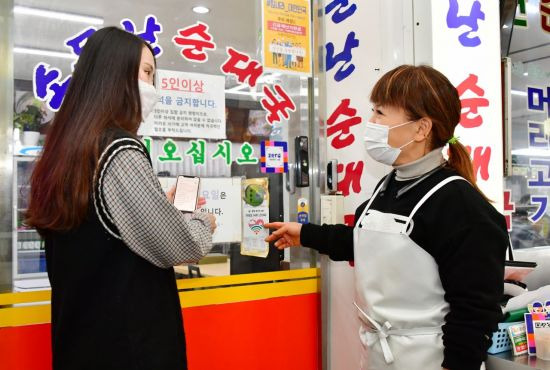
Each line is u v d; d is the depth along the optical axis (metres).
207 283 1.64
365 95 1.94
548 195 2.52
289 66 1.82
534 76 2.52
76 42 1.48
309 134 1.87
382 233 1.26
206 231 1.20
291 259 1.81
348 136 2.01
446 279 1.15
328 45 2.11
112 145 1.01
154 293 1.06
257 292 1.74
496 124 1.76
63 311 1.02
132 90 1.08
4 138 1.38
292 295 1.81
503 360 1.36
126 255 1.03
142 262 1.05
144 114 1.20
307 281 1.84
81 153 0.99
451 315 1.13
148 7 1.56
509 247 1.45
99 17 1.50
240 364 1.70
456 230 1.13
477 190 1.21
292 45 1.83
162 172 1.58
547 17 2.53
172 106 1.60
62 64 1.46
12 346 1.38
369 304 1.29
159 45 1.58
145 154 1.06
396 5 1.86
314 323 1.85
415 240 1.21
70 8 1.47
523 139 2.48
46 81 1.44
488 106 1.75
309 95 1.88
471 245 1.10
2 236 1.37
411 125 1.25
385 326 1.25
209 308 1.65
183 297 1.60
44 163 1.03
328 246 1.58
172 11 1.60
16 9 1.40
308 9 1.86
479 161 1.73
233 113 1.71
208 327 1.65
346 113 2.02
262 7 1.76
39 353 1.41
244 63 1.73
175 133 1.61
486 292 1.09
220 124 1.68
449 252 1.14
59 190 0.98
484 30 1.74
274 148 1.79
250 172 1.74
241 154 1.73
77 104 1.04
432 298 1.21
